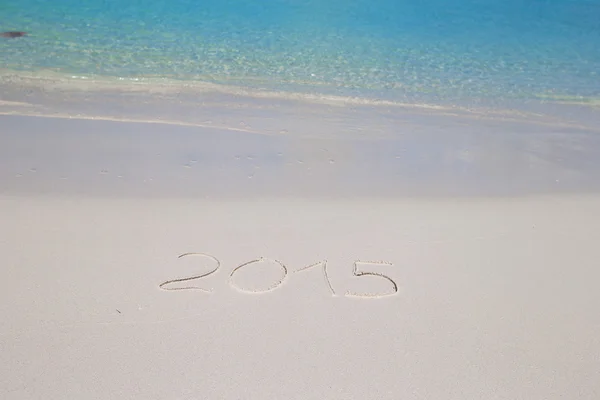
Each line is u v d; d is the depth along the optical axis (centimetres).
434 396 122
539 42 424
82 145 223
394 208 195
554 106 313
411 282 158
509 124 285
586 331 142
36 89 282
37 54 329
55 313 137
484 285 158
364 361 130
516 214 195
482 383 126
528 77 357
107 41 363
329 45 392
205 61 346
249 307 145
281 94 305
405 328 140
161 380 121
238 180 207
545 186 219
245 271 158
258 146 237
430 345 135
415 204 199
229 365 126
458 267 165
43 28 374
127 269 155
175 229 174
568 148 258
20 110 254
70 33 370
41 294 143
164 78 314
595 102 321
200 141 236
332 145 244
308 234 176
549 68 374
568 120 294
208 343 132
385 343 135
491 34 437
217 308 143
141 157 218
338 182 212
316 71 345
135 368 124
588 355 135
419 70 359
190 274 155
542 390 125
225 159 222
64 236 166
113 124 246
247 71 336
